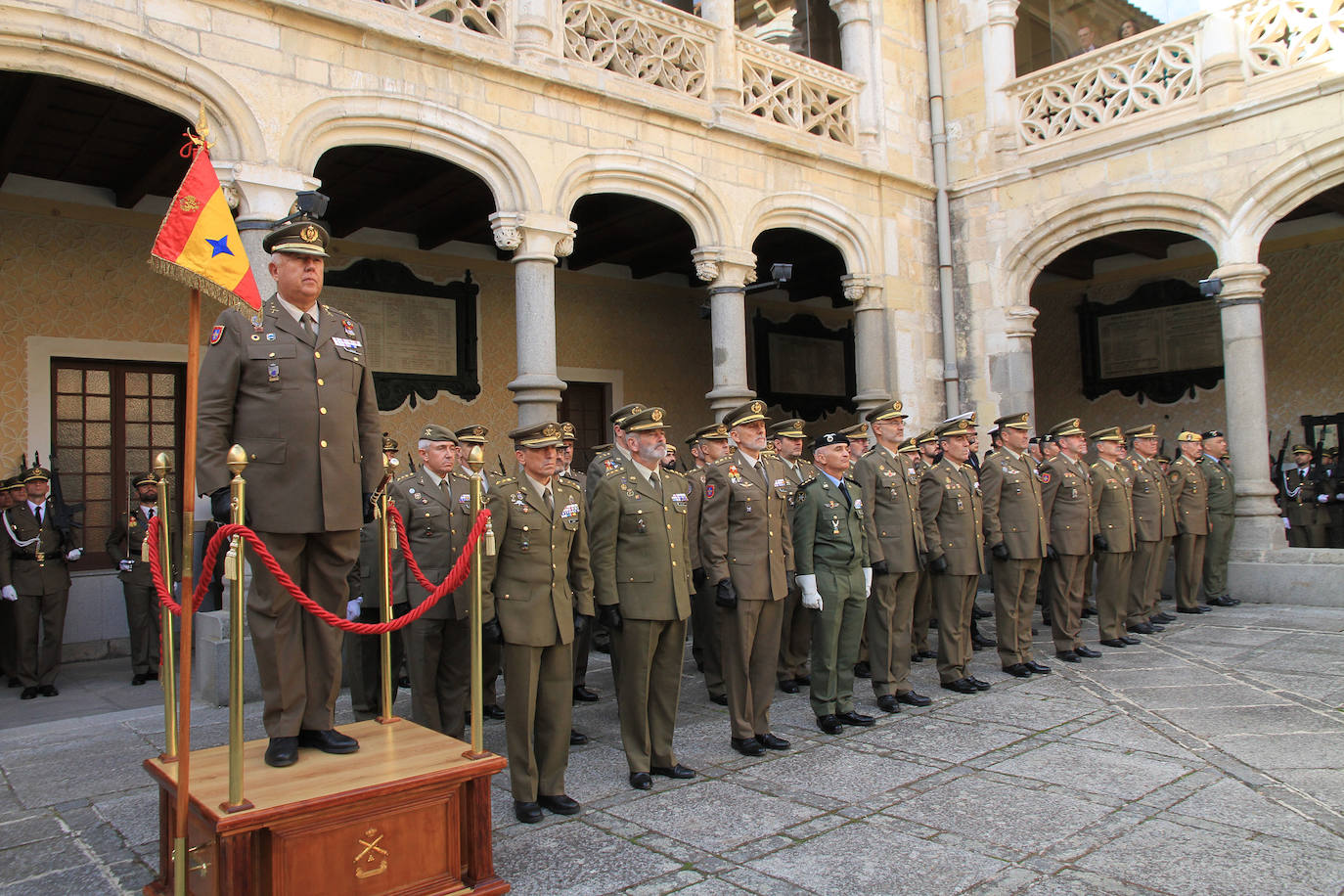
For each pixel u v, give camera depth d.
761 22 12.25
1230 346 10.37
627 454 5.15
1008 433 7.41
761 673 5.33
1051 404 15.87
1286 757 4.94
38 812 4.48
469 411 11.71
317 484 3.61
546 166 8.49
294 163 7.04
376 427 3.95
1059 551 7.66
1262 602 10.05
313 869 3.10
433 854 3.37
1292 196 9.94
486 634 4.23
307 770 3.40
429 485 5.61
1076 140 11.35
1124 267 14.92
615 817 4.27
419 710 5.33
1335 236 12.91
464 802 3.47
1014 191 11.81
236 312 3.63
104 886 3.66
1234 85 10.22
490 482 4.50
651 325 13.69
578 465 12.91
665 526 4.89
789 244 12.58
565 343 12.70
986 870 3.62
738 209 10.04
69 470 9.04
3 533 7.36
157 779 3.49
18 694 7.56
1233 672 6.95
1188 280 14.30
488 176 8.20
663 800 4.49
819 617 5.70
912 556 6.30
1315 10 9.68
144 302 9.39
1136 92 10.96
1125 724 5.66
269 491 3.53
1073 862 3.68
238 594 3.05
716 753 5.28
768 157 10.41
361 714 5.73
